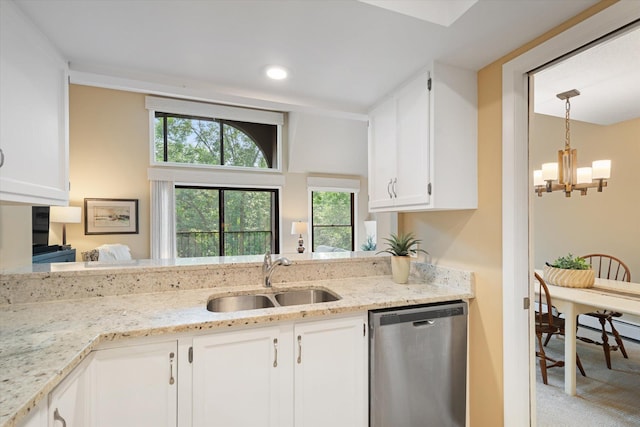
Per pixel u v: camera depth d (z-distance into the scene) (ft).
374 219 22.68
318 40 4.75
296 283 6.54
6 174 3.47
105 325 4.02
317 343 4.82
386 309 5.29
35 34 4.12
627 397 7.20
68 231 15.90
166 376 4.07
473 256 5.73
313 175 21.48
